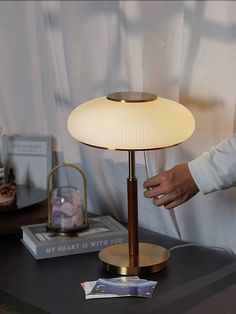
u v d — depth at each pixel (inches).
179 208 68.6
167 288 56.6
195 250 65.3
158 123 54.4
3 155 79.4
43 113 79.8
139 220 73.3
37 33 77.4
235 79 62.6
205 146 65.6
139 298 54.7
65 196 66.1
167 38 66.6
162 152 68.4
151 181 59.0
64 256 63.7
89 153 73.9
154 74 67.8
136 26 67.6
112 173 74.4
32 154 79.0
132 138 54.0
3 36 77.4
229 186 58.6
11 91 79.0
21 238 68.6
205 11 63.0
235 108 63.3
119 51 70.6
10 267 61.5
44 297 55.2
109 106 55.8
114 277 58.9
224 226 66.4
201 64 64.2
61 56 75.0
